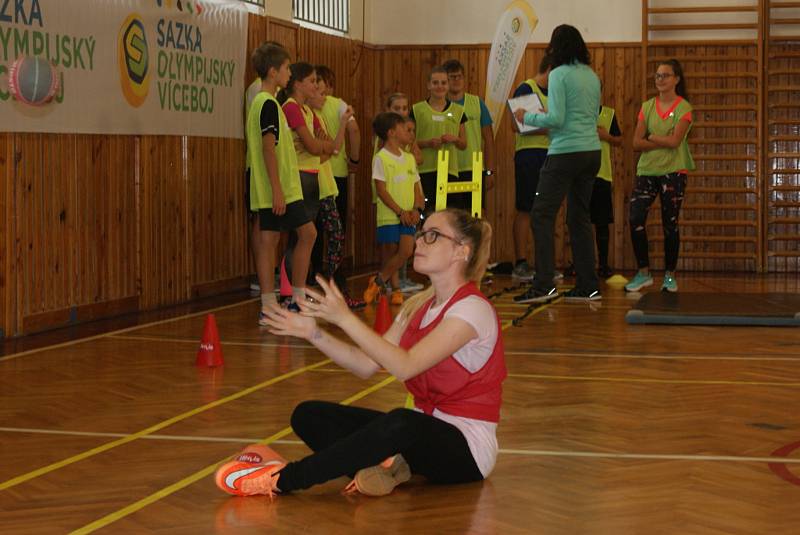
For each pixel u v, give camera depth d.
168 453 3.67
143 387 4.84
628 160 11.35
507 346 6.03
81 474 3.40
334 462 3.04
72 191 6.84
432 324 3.12
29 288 6.45
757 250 11.15
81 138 6.92
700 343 6.14
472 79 11.74
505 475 3.38
